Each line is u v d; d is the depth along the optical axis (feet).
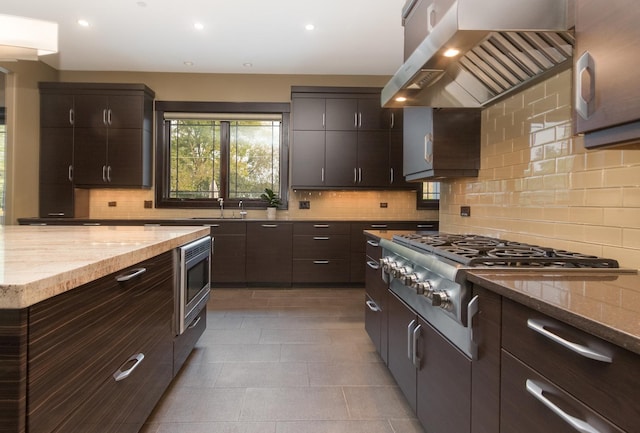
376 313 7.88
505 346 3.23
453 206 8.72
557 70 5.27
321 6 10.70
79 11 10.92
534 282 3.30
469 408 3.86
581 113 3.38
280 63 14.82
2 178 14.23
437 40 4.68
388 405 6.18
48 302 2.89
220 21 11.53
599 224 4.53
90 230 7.04
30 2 10.38
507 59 5.52
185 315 6.73
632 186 4.08
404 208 16.34
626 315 2.27
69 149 14.51
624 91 2.92
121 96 14.52
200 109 15.75
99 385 3.73
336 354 8.21
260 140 16.28
